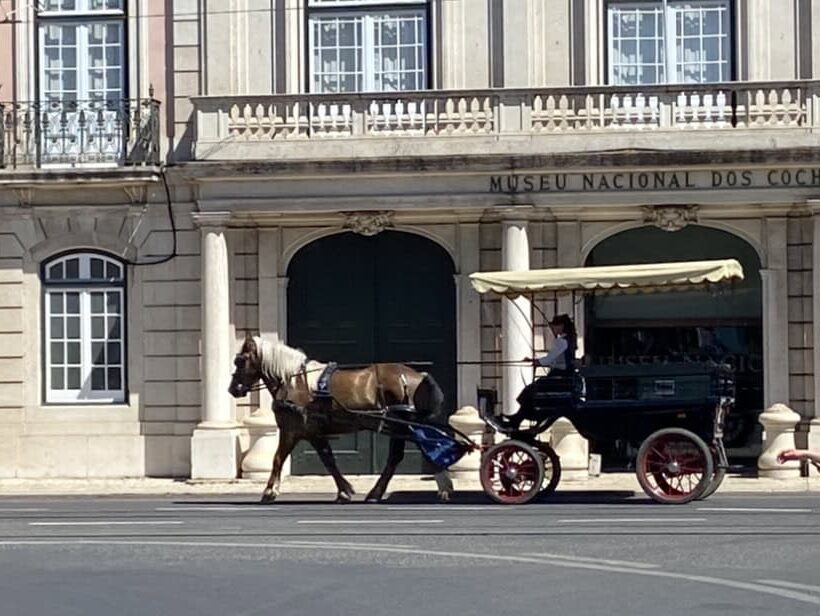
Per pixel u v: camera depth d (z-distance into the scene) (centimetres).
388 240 2820
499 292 2239
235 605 1315
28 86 2848
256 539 1725
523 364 2619
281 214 2736
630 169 2641
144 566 1534
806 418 2714
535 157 2638
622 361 2733
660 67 2773
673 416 2173
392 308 2820
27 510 2191
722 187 2645
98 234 2825
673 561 1519
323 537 1736
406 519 1941
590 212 2727
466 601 1312
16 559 1600
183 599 1348
